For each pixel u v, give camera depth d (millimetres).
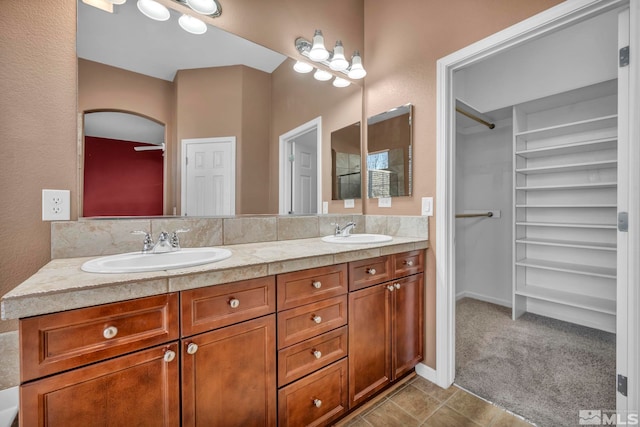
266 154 1758
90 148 1215
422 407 1509
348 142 2139
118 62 1295
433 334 1750
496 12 1467
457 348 2131
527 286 2816
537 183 2781
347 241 1692
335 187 2076
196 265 978
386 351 1555
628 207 1125
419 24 1835
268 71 1757
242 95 1663
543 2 1308
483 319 2688
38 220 1090
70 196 1156
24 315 664
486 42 1498
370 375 1474
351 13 2164
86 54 1211
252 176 1703
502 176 3074
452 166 1724
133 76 1334
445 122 1693
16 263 1052
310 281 1215
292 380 1159
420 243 1717
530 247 2852
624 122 1141
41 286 724
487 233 3203
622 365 1148
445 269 1693
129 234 1273
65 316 715
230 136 1625
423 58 1810
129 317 803
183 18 1463
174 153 1445
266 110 1756
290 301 1149
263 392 1077
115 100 1283
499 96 2748
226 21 1586
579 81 2281
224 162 1608
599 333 2363
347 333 1358
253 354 1050
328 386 1288
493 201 3148
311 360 1222
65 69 1155
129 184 1312
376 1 2143
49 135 1117
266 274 1063
